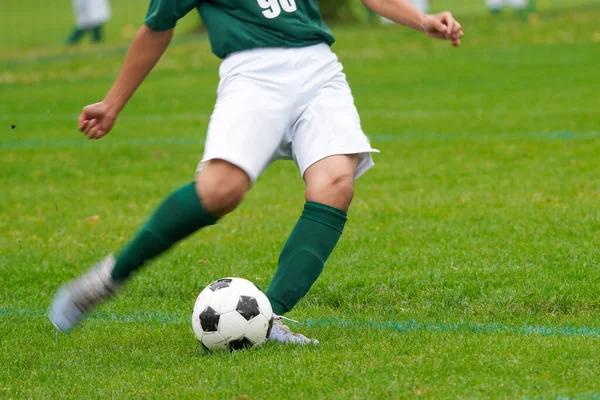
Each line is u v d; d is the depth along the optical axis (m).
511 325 15.74
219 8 14.28
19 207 29.23
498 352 13.52
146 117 49.19
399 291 17.78
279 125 13.73
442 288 17.73
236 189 13.21
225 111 13.64
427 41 76.12
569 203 25.73
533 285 17.42
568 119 42.16
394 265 19.58
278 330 14.38
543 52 68.31
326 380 12.30
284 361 13.20
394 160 35.12
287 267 14.15
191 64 71.12
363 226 24.22
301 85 13.91
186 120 47.84
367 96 53.81
